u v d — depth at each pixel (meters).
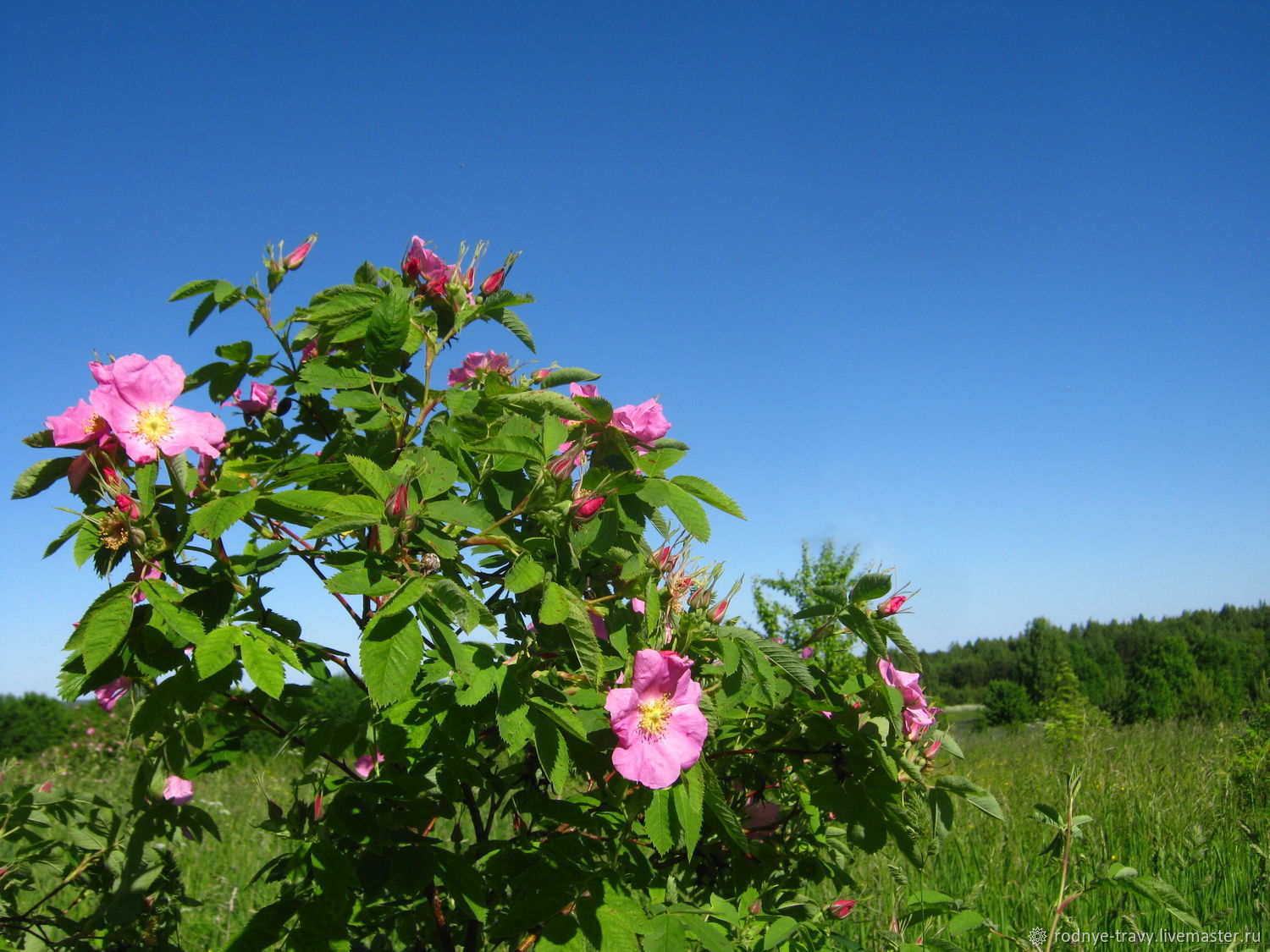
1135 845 5.31
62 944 2.42
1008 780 8.53
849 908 2.61
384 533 1.69
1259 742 7.53
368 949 2.45
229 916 3.96
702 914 2.00
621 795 1.91
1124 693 36.34
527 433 2.10
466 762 1.96
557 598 1.75
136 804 2.35
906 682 2.42
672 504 2.07
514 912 1.84
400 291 2.14
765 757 2.56
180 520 1.83
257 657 1.58
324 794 2.38
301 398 2.54
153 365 1.85
